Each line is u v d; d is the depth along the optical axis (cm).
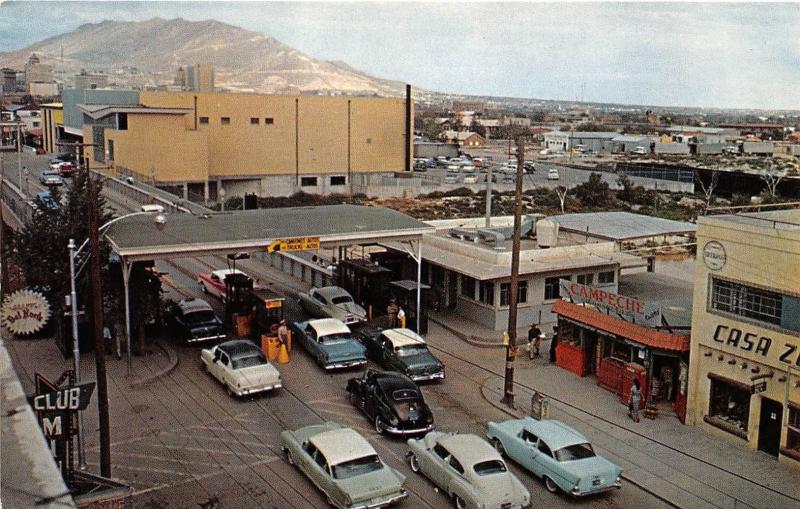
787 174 8406
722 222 2161
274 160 9119
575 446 1889
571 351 2816
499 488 1697
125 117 7475
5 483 449
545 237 3556
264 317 2988
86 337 2812
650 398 2417
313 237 2945
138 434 2156
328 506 1758
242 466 1966
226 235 2905
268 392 2522
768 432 2088
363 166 9762
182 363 2792
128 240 2734
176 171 7800
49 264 2783
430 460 1875
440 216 7444
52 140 10569
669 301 3003
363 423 2291
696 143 14250
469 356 3017
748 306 2130
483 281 3347
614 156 13325
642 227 3912
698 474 1967
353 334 3141
